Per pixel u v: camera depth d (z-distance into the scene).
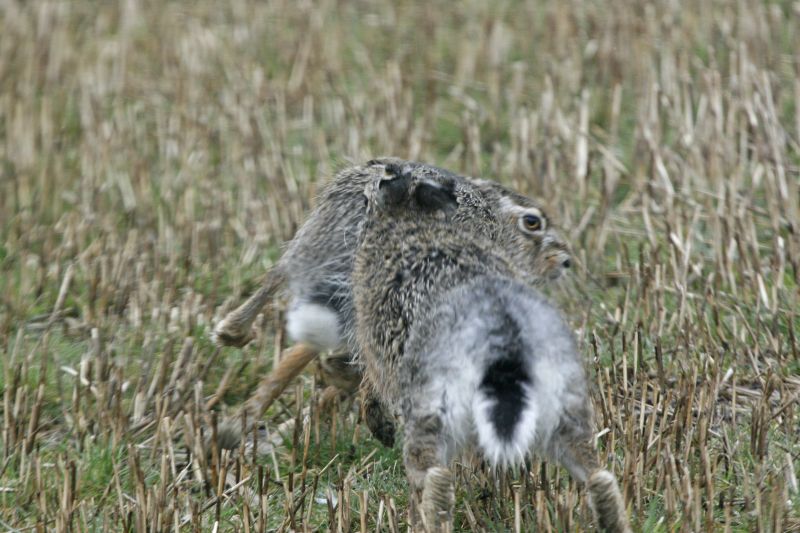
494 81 35.09
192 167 31.77
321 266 21.16
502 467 18.31
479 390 15.94
